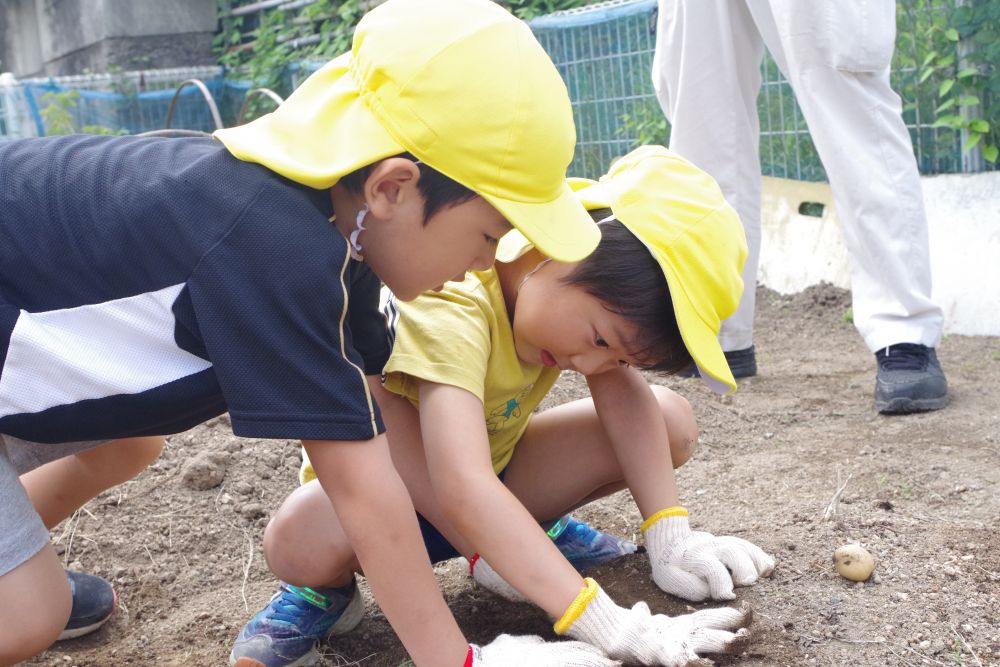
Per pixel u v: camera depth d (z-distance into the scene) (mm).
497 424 1976
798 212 4758
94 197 1484
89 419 1526
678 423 2131
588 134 5402
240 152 1454
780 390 3410
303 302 1403
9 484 1556
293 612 1883
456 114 1410
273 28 7941
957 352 3699
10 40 9867
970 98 4023
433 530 1992
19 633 1514
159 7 8320
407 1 1500
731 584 1877
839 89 3059
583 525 2203
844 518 2248
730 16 3303
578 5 5918
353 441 1463
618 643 1605
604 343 1768
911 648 1726
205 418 1669
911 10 4215
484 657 1601
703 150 3359
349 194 1469
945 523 2207
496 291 1866
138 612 2164
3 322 1479
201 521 2484
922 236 3062
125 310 1460
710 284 1778
